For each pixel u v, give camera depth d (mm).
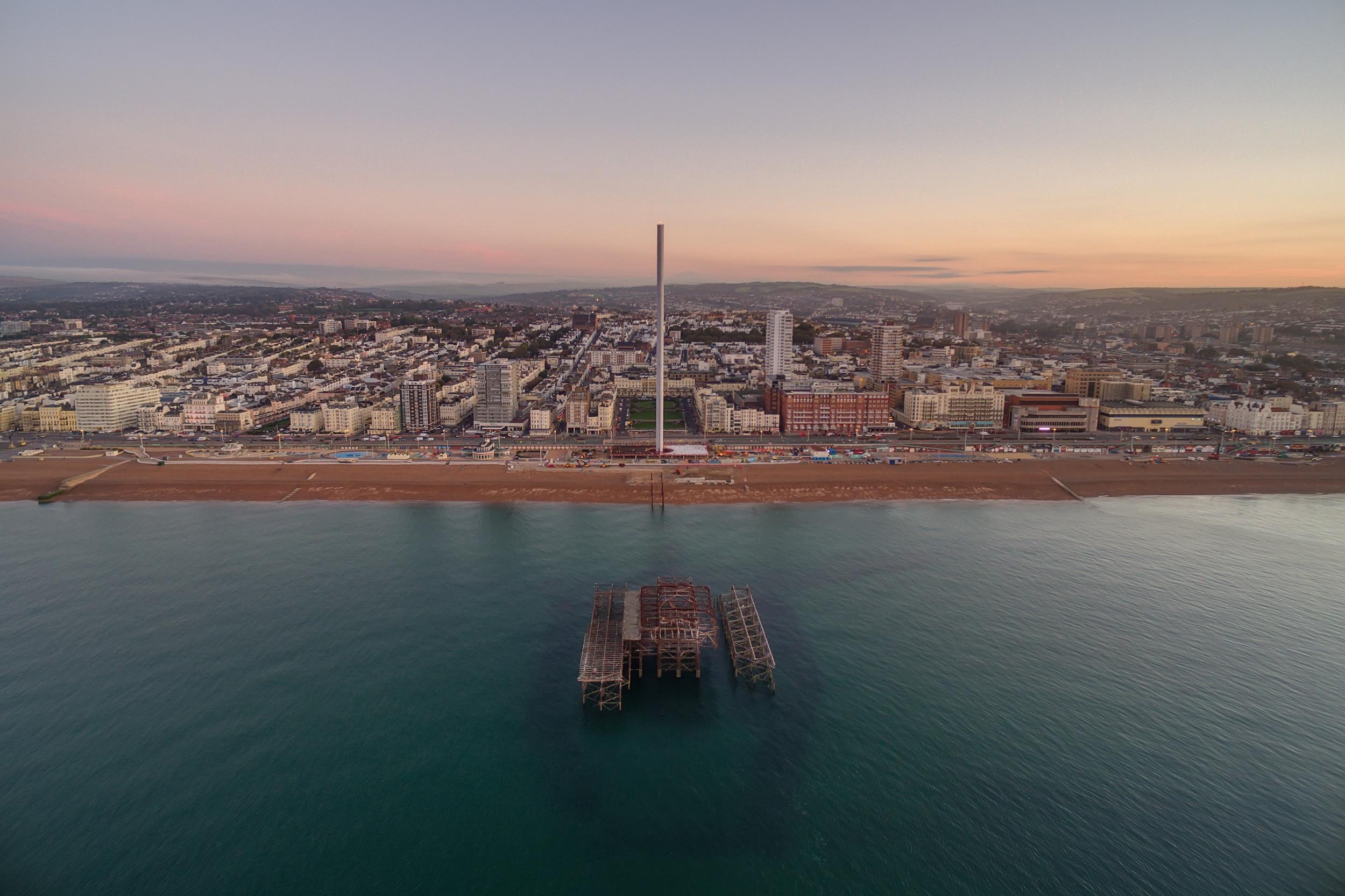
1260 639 196500
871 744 153000
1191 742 153875
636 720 162125
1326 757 149000
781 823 132375
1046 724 159250
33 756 148375
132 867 122000
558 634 198125
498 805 136750
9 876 120000
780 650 190125
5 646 190750
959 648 191375
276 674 178375
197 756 148875
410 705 166625
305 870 121562
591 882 119938
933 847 126625
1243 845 126750
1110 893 117188
